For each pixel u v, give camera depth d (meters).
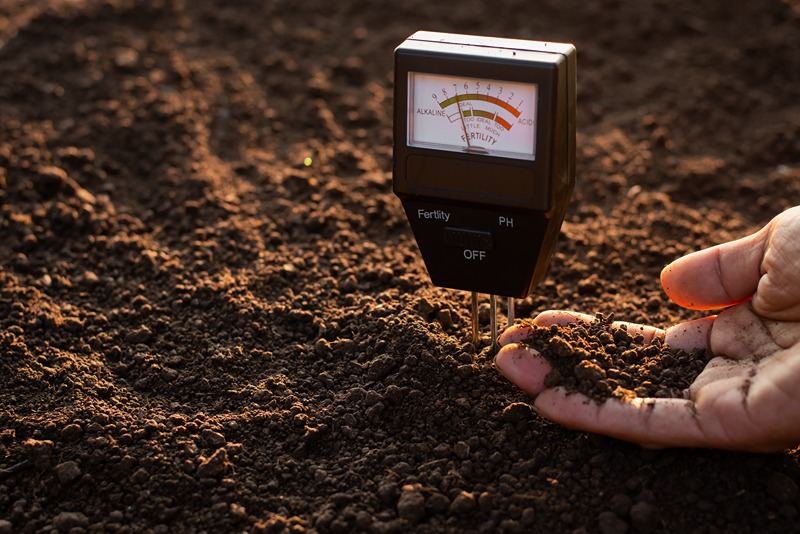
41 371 0.69
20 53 0.95
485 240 0.64
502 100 0.61
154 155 0.87
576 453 0.63
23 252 0.78
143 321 0.73
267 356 0.71
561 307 0.75
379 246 0.80
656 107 0.95
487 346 0.69
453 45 0.62
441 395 0.66
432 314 0.71
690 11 1.07
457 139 0.63
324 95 0.95
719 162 0.89
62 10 0.99
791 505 0.61
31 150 0.86
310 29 1.04
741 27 1.04
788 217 0.63
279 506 0.63
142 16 1.01
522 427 0.64
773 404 0.59
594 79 0.98
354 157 0.88
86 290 0.76
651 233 0.82
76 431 0.65
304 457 0.65
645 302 0.75
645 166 0.88
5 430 0.65
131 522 0.62
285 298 0.75
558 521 0.61
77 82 0.92
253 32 1.02
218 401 0.68
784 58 0.98
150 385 0.69
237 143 0.90
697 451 0.63
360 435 0.65
